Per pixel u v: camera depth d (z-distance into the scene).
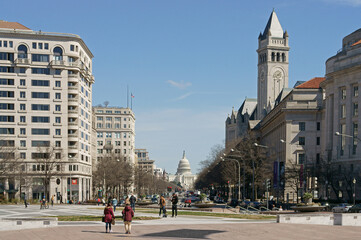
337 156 120.06
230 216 62.19
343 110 122.31
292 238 35.12
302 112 147.12
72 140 147.50
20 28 151.25
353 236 36.72
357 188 109.12
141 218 55.06
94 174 177.88
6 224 41.38
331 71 129.62
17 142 142.75
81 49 155.50
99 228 42.81
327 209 81.94
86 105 165.12
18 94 143.62
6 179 134.50
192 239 34.50
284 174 122.81
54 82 146.75
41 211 77.44
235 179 143.00
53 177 141.88
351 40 142.12
